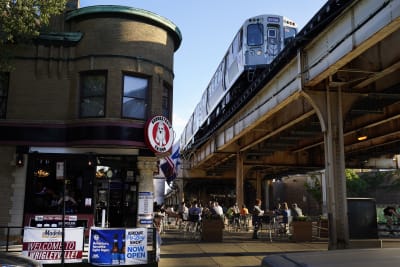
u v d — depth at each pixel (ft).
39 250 34.17
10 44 49.08
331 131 48.93
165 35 53.52
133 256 35.50
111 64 49.11
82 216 47.73
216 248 50.80
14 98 49.26
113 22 50.01
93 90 49.42
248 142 97.81
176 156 72.23
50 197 48.16
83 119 48.19
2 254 21.85
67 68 49.93
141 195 49.08
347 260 10.35
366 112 62.44
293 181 215.72
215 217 59.88
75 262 34.78
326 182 48.65
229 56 98.63
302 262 10.43
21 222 47.32
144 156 49.60
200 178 168.14
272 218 71.36
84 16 50.37
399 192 198.08
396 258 10.22
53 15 51.19
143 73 50.19
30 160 48.60
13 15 42.24
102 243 35.14
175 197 205.67
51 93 49.65
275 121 78.38
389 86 50.34
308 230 59.41
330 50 42.29
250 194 209.15
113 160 50.93
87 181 48.52
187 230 74.95
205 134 122.72
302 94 50.57
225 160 128.47
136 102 49.93
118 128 47.75
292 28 88.22
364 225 46.19
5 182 47.85
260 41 85.05
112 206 51.01
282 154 121.19
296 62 52.70
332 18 41.55
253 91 69.67
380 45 44.11
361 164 127.24
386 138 93.15
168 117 54.70
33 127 48.78
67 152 48.75
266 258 11.84
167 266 37.86
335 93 50.11
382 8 32.78
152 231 37.58
